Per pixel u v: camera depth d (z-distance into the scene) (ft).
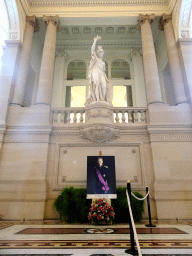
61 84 39.42
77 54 43.01
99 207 17.20
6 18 29.91
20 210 20.49
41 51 41.50
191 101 25.11
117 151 23.91
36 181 21.62
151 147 23.39
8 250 9.52
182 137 23.68
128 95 45.85
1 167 22.57
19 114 25.17
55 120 25.85
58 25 32.73
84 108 25.45
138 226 16.57
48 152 23.79
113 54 43.42
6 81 26.50
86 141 24.21
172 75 28.45
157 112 25.03
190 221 19.71
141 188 22.00
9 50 28.60
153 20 32.04
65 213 18.45
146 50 29.14
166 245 10.37
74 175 22.88
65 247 10.00
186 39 28.94
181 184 21.48
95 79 25.53
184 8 28.71
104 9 32.55
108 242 10.95
